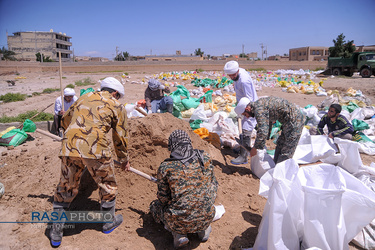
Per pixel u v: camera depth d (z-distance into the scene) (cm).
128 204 399
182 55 9062
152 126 461
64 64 4716
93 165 314
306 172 321
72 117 313
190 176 306
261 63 4894
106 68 4725
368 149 620
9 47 8681
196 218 307
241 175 509
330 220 279
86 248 316
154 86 727
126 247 321
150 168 442
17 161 550
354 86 2019
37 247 317
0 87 2186
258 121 434
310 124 797
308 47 8300
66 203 323
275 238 287
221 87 1823
